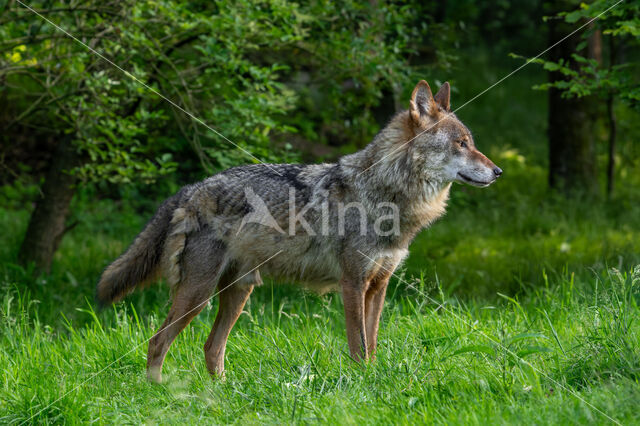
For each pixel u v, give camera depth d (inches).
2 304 253.9
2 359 199.6
